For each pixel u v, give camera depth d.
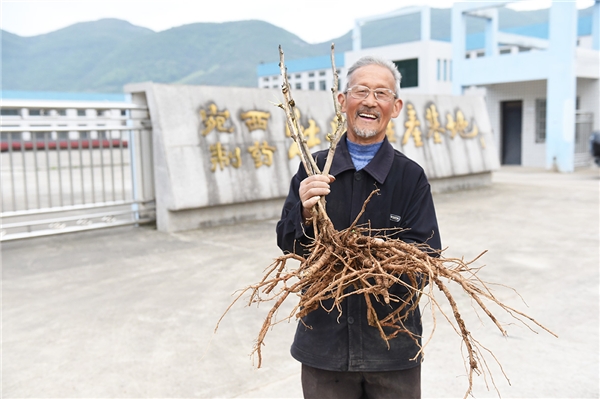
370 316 1.65
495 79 15.16
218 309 4.09
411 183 1.83
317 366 1.83
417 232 1.78
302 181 1.74
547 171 14.58
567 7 13.65
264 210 7.59
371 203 1.83
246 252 5.77
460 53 15.78
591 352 3.36
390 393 1.84
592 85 15.25
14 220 7.95
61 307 4.14
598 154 13.38
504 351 3.40
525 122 16.11
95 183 11.79
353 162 1.88
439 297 4.46
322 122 8.23
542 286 4.66
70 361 3.21
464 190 10.52
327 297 1.60
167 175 6.57
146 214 7.14
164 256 5.64
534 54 14.38
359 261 1.63
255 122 7.36
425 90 21.36
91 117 6.48
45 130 6.06
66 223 7.66
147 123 6.84
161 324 3.79
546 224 7.26
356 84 1.82
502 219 7.61
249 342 3.49
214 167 6.91
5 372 3.07
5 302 4.27
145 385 2.91
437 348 3.46
